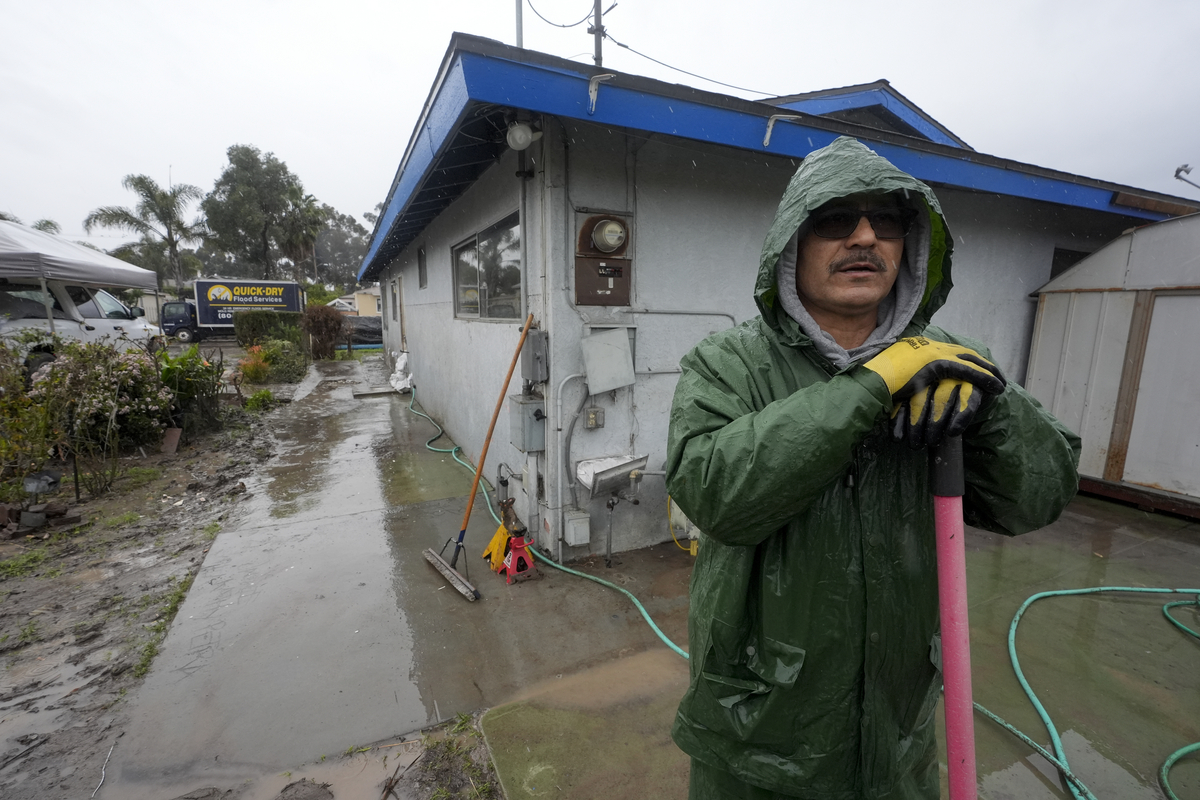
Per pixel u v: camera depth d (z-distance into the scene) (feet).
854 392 2.72
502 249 13.30
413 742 6.64
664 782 6.08
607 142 10.09
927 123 17.89
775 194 11.81
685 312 11.31
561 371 10.43
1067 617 9.38
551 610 9.45
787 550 3.20
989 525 3.62
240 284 65.05
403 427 23.70
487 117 9.98
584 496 11.00
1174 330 13.05
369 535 12.47
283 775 6.17
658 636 8.70
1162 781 6.17
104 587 10.14
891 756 3.29
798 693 3.26
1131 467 13.92
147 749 6.49
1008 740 6.78
